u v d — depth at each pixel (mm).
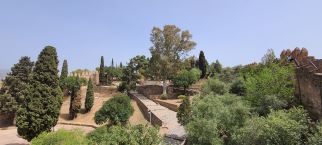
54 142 21000
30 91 29969
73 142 20875
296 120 20031
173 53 52875
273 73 29922
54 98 30688
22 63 45406
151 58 53750
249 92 30266
